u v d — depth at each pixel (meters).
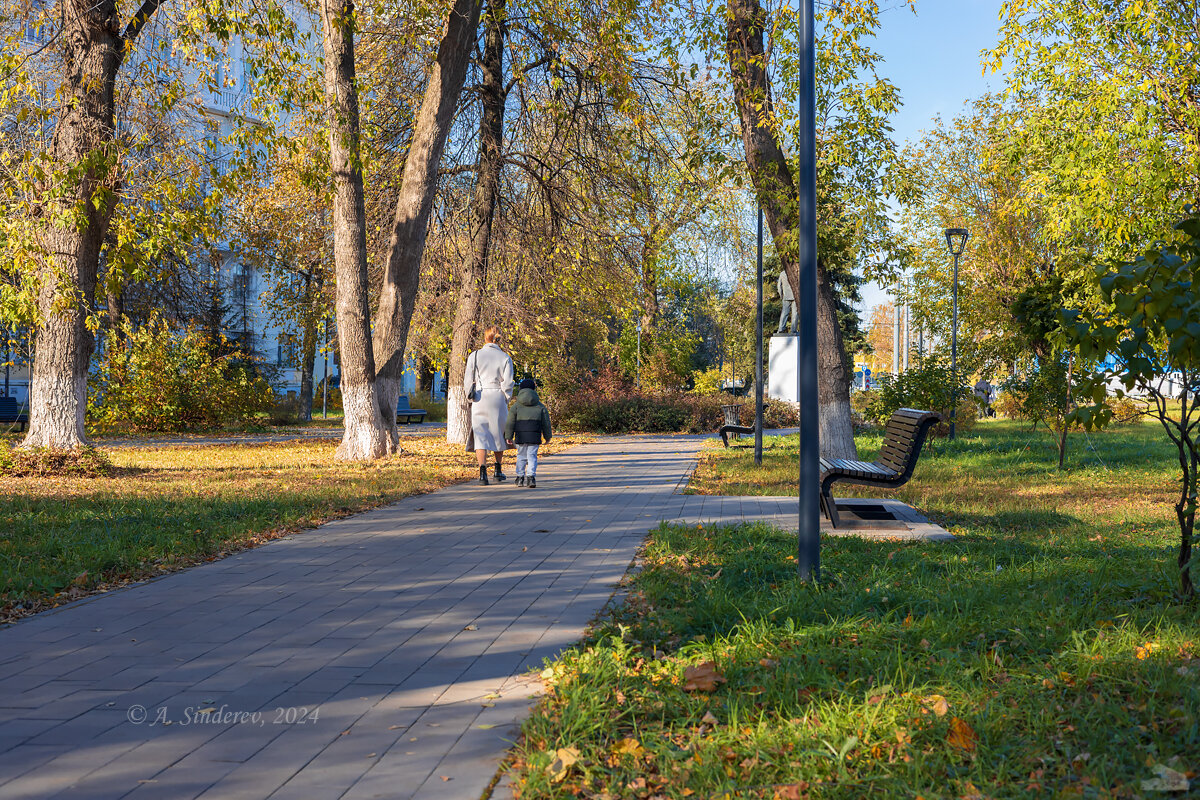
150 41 14.87
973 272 31.91
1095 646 4.38
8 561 6.85
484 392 13.47
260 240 30.14
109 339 29.36
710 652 4.50
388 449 18.03
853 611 5.25
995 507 10.90
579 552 7.74
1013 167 16.55
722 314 46.78
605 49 17.39
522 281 22.08
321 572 6.95
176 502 10.34
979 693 3.85
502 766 3.30
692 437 27.83
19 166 13.35
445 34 17.30
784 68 14.15
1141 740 3.37
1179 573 5.80
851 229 14.55
